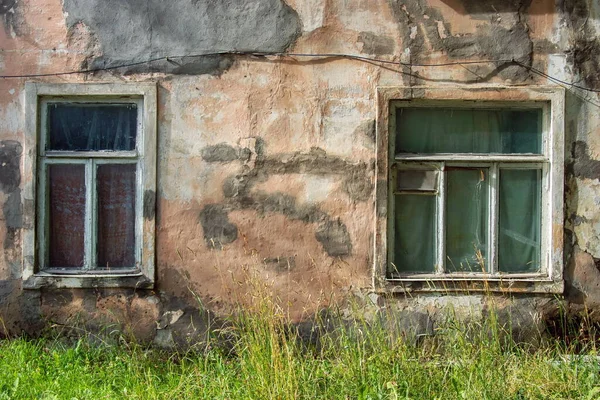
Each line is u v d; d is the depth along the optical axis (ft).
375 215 17.17
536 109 17.63
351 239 17.29
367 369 14.70
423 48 17.22
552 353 16.94
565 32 17.34
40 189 17.29
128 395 14.38
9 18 17.08
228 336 17.16
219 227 17.25
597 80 17.38
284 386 13.58
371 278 17.30
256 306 15.84
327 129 17.24
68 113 17.49
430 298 17.31
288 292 17.30
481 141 17.61
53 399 14.05
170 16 17.16
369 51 17.22
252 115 17.22
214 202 17.24
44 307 17.17
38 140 17.22
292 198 17.26
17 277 17.15
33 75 17.10
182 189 17.21
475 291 17.30
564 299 17.39
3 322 17.15
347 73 17.24
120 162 17.44
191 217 17.22
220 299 17.26
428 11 17.20
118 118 17.52
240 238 17.28
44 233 17.35
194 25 17.17
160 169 17.19
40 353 16.74
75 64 17.12
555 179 17.24
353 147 17.26
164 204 17.21
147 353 16.74
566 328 17.38
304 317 17.30
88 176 17.42
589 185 17.42
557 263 17.28
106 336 17.16
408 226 17.61
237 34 17.17
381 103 17.12
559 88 17.21
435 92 17.12
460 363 14.65
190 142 17.20
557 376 14.98
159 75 17.17
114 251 17.51
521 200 17.65
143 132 17.25
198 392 14.66
